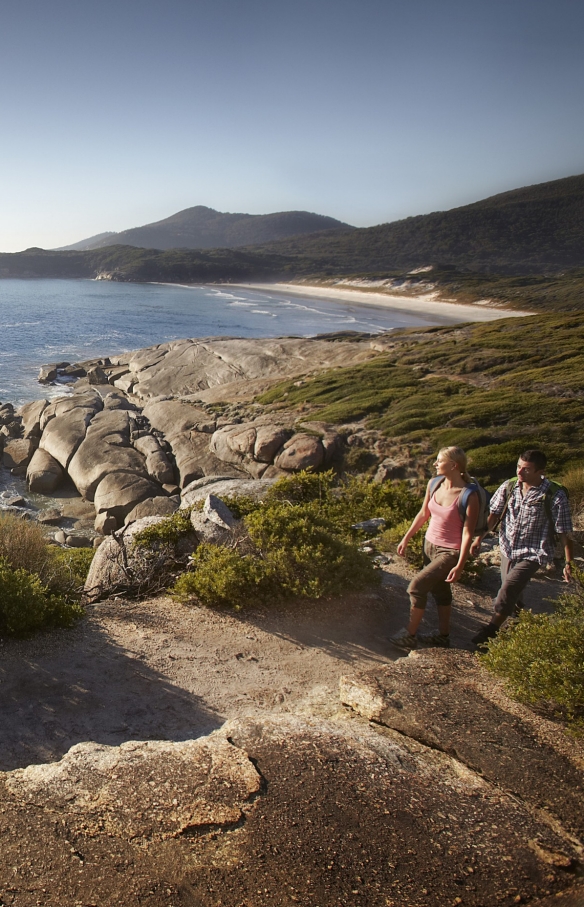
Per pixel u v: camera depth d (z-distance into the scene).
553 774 2.82
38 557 6.71
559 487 4.90
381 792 2.56
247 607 5.98
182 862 2.17
